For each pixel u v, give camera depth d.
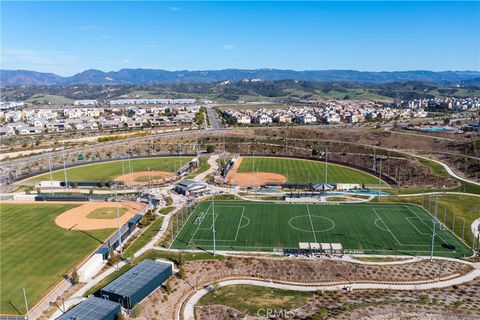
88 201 140.00
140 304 71.81
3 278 84.00
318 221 116.12
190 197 141.25
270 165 192.75
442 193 142.00
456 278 84.19
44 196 141.12
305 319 67.94
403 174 169.25
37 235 107.88
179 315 72.38
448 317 66.88
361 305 72.06
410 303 72.38
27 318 69.69
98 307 67.69
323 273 86.25
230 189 150.88
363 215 120.69
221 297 78.31
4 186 162.00
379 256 93.38
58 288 80.00
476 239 102.00
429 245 99.25
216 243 101.75
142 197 143.12
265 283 83.75
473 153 191.50
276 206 130.25
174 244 101.56
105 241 103.31
